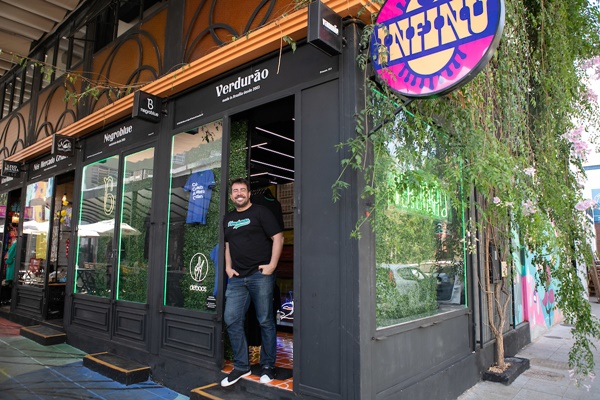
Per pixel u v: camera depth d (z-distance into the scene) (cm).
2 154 905
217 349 365
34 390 387
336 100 308
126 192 511
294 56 345
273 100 355
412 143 319
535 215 349
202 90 429
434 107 309
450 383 367
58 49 749
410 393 312
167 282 432
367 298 282
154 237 451
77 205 598
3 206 875
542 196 387
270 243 353
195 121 430
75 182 611
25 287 713
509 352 521
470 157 316
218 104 409
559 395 382
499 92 389
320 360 291
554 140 426
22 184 789
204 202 409
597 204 392
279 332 529
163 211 446
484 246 469
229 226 356
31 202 749
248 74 382
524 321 609
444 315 379
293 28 325
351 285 280
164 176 454
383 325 304
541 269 480
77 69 675
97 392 385
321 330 293
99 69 618
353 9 295
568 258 394
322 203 305
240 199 351
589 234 419
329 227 298
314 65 329
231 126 414
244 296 346
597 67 470
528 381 423
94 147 584
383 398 286
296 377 303
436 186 293
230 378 337
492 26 228
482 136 322
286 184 618
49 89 749
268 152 553
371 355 280
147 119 450
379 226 310
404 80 264
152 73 509
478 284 450
